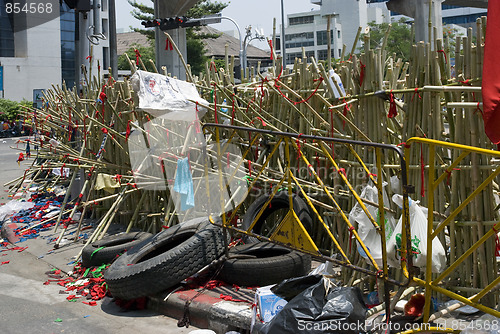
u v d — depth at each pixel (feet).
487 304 14.46
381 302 15.40
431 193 12.02
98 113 27.61
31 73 132.87
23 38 132.46
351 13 212.23
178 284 17.99
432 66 15.16
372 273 13.48
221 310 15.42
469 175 14.71
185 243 17.79
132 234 23.52
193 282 18.15
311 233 20.25
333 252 20.12
